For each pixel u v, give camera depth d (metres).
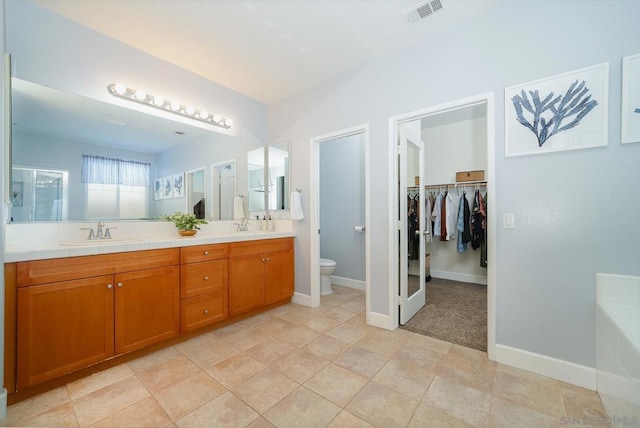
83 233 2.08
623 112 1.51
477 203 3.98
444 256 4.45
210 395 1.54
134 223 2.34
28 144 1.86
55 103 1.97
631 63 1.50
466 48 2.02
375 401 1.49
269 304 2.92
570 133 1.65
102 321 1.74
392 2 1.85
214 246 2.38
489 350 1.92
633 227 1.50
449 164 4.40
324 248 4.21
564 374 1.67
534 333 1.77
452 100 2.08
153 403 1.47
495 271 1.89
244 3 1.84
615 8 1.54
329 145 4.13
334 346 2.12
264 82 2.94
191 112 2.68
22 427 1.30
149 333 1.96
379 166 2.48
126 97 2.29
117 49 2.24
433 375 1.73
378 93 2.49
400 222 2.52
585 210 1.62
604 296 1.56
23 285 1.46
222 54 2.44
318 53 2.42
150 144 2.46
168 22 2.03
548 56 1.72
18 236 1.80
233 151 3.11
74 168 2.05
